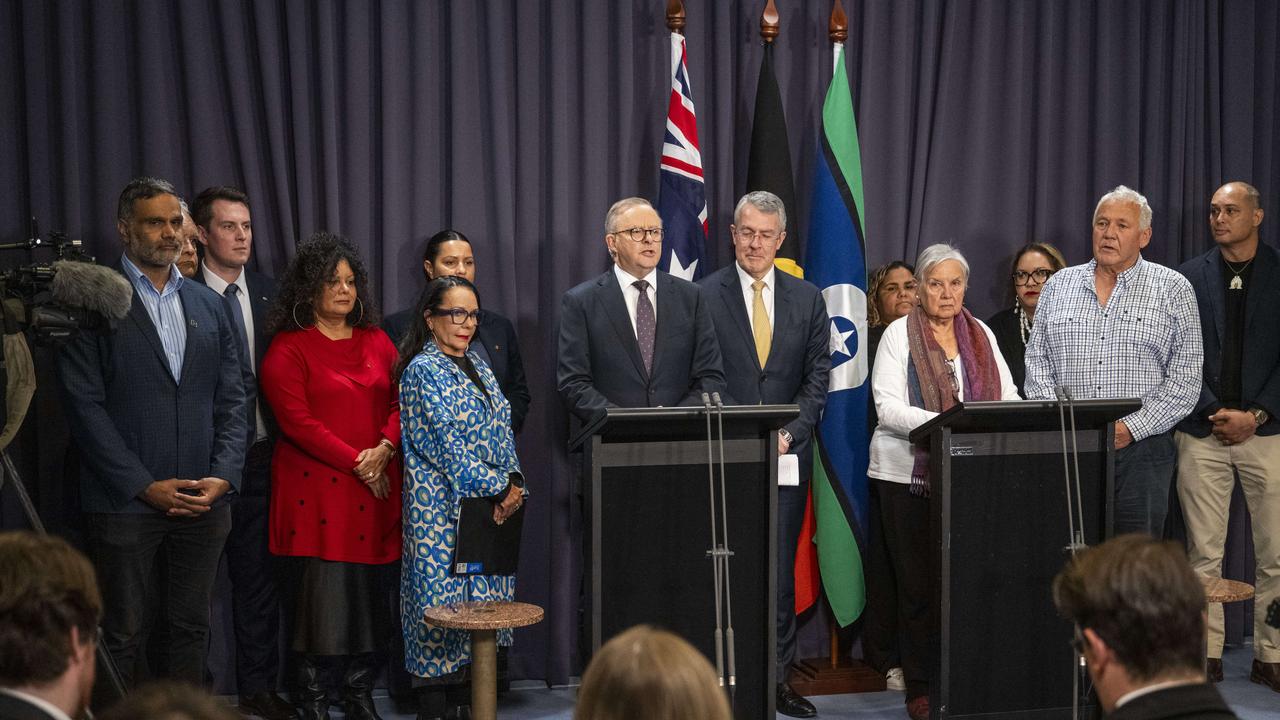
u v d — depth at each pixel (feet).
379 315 13.85
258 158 13.89
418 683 12.10
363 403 12.48
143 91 13.52
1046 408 10.71
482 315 13.82
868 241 15.60
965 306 15.98
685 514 10.61
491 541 11.78
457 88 14.33
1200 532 14.93
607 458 10.41
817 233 14.56
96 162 13.47
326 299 12.45
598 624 10.31
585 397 12.57
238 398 12.19
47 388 13.14
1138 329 13.16
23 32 13.16
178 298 11.82
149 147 13.57
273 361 12.36
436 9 14.32
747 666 10.80
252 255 13.84
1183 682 4.77
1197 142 16.57
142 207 11.45
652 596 10.58
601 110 14.76
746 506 10.77
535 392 14.66
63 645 4.44
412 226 14.37
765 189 14.46
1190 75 16.47
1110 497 11.28
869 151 15.55
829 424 14.25
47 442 13.17
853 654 15.42
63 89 13.25
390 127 14.07
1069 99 16.17
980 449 11.23
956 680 11.24
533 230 14.65
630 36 14.79
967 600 11.25
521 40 14.51
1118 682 4.88
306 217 13.97
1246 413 14.39
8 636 4.37
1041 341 13.76
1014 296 15.49
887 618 14.40
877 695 14.19
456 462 11.69
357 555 12.30
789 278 13.69
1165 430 13.05
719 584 9.92
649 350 12.99
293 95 13.87
